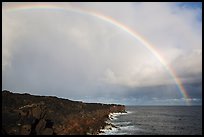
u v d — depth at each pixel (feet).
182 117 649.20
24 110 261.03
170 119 572.51
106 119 476.95
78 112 352.08
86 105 506.89
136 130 347.77
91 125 321.52
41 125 229.04
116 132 313.73
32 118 253.85
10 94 309.83
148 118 590.14
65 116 294.25
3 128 211.82
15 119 238.27
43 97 356.59
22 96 318.65
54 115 282.36
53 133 230.68
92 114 408.46
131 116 648.38
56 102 358.84
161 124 447.83
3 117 236.84
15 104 273.95
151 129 368.27
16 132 211.41
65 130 248.93
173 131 353.72
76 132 261.03
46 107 292.40
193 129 379.96
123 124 429.38
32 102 286.66
